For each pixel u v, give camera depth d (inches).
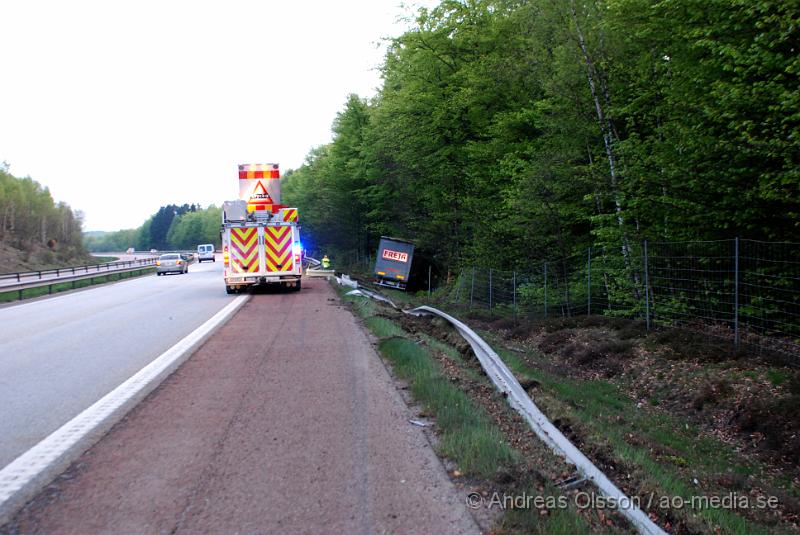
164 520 144.9
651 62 473.7
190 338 445.7
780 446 235.5
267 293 890.7
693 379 313.4
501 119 780.0
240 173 847.1
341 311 628.4
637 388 336.5
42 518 146.9
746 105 342.0
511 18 705.0
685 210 415.2
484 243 786.8
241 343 417.7
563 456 192.2
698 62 403.2
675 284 436.5
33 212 4232.3
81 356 383.9
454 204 959.6
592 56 522.6
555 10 531.2
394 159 1112.8
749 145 341.4
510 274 737.6
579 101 534.0
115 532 139.3
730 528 164.4
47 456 191.6
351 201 1803.6
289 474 173.5
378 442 202.1
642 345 388.2
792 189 332.2
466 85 861.2
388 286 1228.5
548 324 523.8
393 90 1096.2
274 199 856.9
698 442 254.4
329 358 356.8
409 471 175.6
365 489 162.6
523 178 613.0
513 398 258.4
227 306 698.2
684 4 386.0
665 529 162.2
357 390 276.7
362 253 2010.3
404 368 311.4
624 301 500.7
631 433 257.4
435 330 513.7
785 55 347.3
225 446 199.2
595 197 531.8
